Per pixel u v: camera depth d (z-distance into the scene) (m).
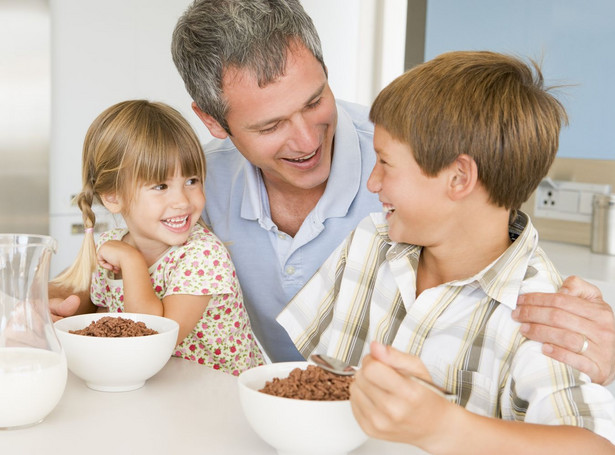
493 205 0.97
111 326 1.05
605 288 2.01
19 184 3.08
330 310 1.23
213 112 1.31
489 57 0.99
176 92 3.54
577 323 0.88
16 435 0.84
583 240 2.78
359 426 0.78
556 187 2.84
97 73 3.29
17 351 0.88
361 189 1.47
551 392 0.81
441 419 0.69
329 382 0.83
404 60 3.75
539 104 0.95
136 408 0.94
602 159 2.86
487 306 0.99
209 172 1.63
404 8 4.07
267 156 1.31
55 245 0.93
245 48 1.19
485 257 1.01
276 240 1.51
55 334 0.92
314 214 1.45
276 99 1.22
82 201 1.49
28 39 3.03
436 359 1.01
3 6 2.96
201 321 1.43
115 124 1.42
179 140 1.41
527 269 1.00
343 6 3.95
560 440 0.73
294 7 1.22
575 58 3.00
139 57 3.40
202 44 1.24
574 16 3.00
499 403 0.94
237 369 1.47
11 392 0.84
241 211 1.52
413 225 0.99
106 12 3.28
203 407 0.95
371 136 1.54
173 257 1.43
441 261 1.04
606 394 0.81
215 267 1.39
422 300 1.04
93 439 0.84
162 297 1.46
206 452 0.81
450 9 3.50
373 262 1.20
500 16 3.28
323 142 1.34
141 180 1.39
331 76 3.97
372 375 0.67
